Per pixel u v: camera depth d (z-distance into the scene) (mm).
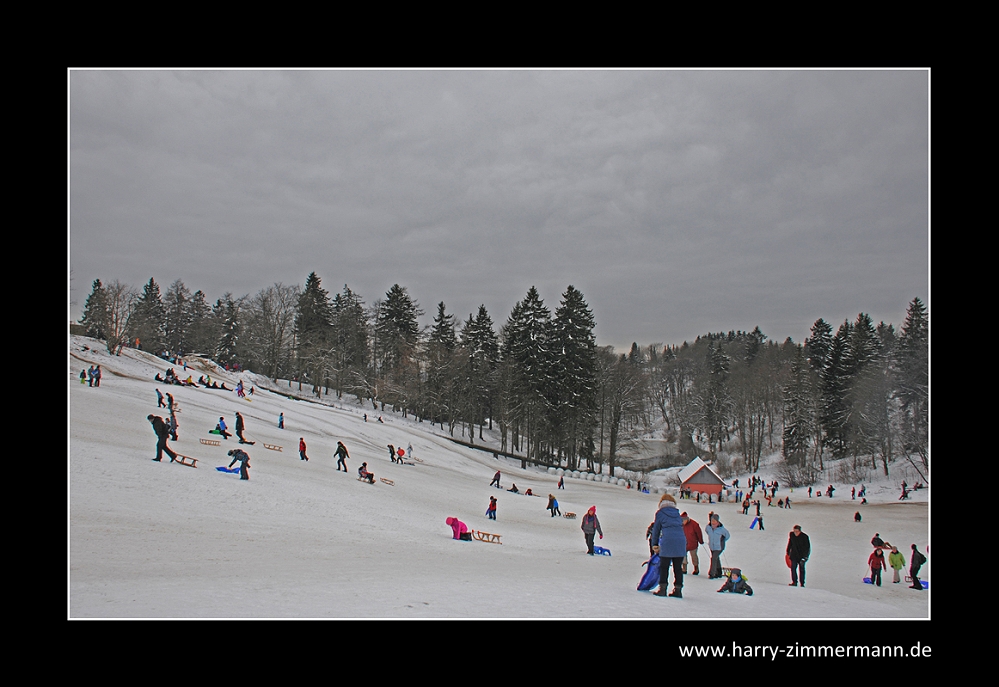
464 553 18516
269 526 19094
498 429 110062
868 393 81188
